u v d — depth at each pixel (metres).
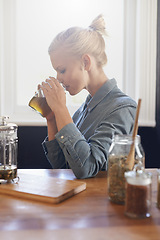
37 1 2.48
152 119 2.45
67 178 1.25
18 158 2.43
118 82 2.56
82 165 1.22
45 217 0.84
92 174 1.27
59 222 0.81
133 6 2.49
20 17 2.49
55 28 2.51
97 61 1.60
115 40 2.53
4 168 1.13
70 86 1.65
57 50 1.62
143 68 2.44
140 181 0.82
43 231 0.75
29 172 1.35
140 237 0.72
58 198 0.95
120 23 2.52
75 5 2.50
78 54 1.59
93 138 1.32
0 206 0.93
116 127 1.36
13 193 1.02
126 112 1.40
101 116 1.48
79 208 0.91
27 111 2.52
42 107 1.41
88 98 1.67
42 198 0.96
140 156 0.94
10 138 1.15
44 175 1.30
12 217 0.84
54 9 2.50
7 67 2.49
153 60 2.43
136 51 2.51
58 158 1.61
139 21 2.43
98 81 1.61
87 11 2.50
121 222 0.80
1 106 2.46
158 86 2.45
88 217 0.84
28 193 0.99
